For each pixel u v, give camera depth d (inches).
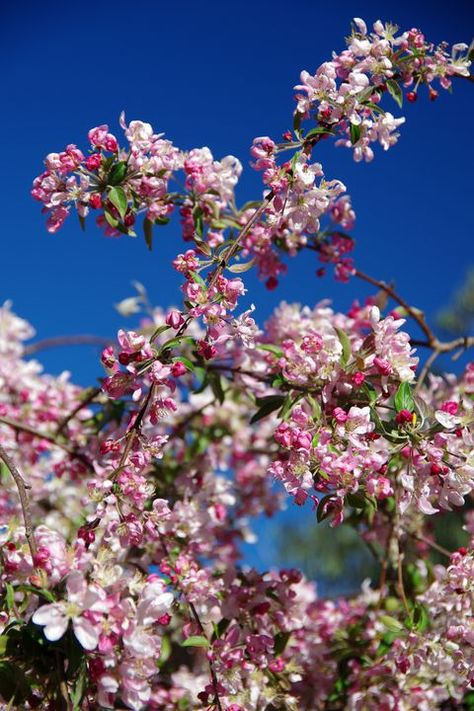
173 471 43.3
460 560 32.4
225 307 30.0
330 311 40.8
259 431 50.9
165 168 34.7
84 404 41.8
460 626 32.2
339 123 32.9
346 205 40.6
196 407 48.9
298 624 35.7
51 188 33.5
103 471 34.6
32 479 44.4
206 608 35.0
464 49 34.4
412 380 31.1
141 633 26.7
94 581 27.3
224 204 37.6
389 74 33.2
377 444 35.0
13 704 28.2
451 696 36.8
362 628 42.1
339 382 31.6
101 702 27.2
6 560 30.1
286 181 31.5
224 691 32.4
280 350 34.8
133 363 29.6
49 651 28.6
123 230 34.4
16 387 49.3
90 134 33.3
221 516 41.6
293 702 34.0
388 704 36.1
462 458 29.7
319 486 29.9
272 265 39.9
